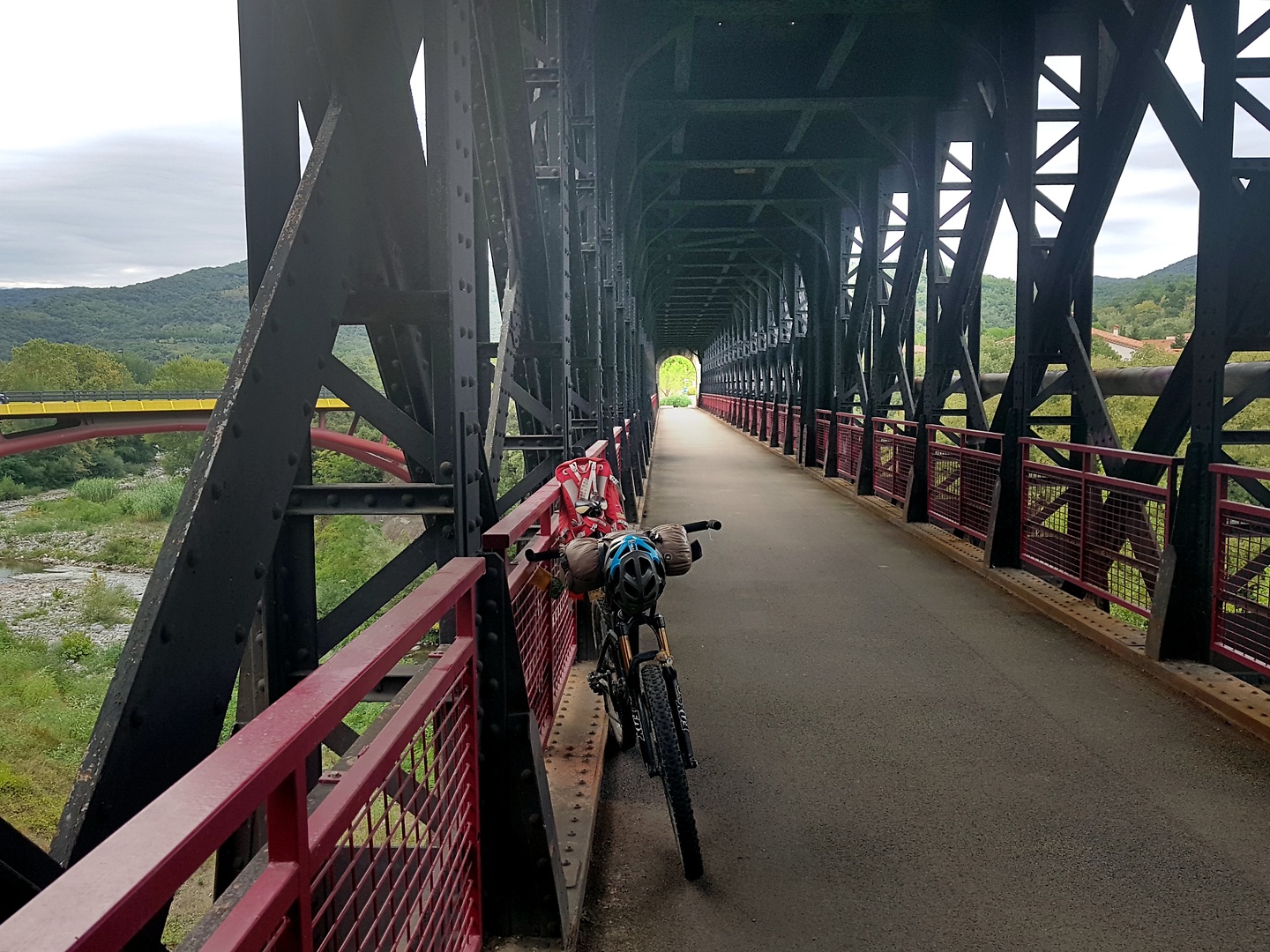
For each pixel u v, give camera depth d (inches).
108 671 1002.7
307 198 74.0
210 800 34.5
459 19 94.2
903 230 520.1
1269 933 105.7
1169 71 220.2
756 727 171.6
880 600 273.4
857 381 546.3
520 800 99.2
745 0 321.7
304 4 77.6
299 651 97.5
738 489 564.4
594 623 186.1
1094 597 260.2
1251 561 183.5
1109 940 104.4
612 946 104.3
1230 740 164.4
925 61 397.1
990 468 323.0
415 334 103.3
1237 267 211.6
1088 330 288.0
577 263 302.8
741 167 521.3
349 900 51.7
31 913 26.7
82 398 1654.8
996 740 164.4
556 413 263.9
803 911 111.2
